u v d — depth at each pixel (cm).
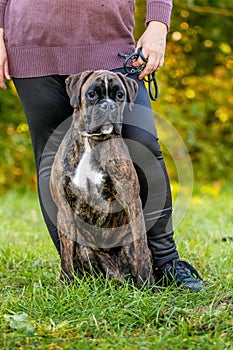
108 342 414
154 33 508
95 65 517
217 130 1432
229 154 1407
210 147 1388
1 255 668
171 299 481
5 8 540
